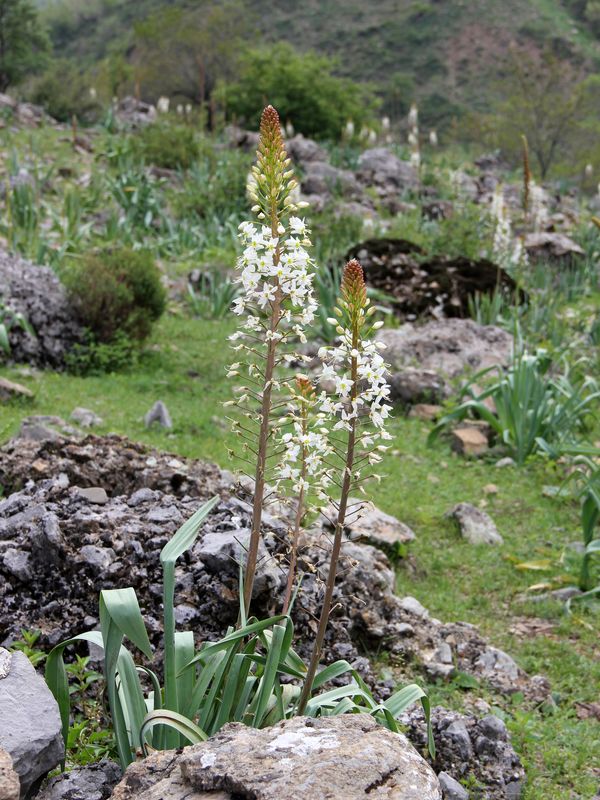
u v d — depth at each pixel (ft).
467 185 106.83
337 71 337.72
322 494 11.50
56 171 79.15
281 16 371.35
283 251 11.50
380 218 83.05
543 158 153.58
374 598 19.51
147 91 167.84
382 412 10.91
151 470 21.38
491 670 18.88
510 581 24.02
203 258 59.31
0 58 167.94
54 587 16.37
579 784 15.58
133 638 11.16
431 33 343.46
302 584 17.44
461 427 35.29
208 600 16.39
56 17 397.60
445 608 22.18
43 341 38.52
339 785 8.69
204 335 46.14
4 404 31.89
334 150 107.96
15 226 56.95
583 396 37.83
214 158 91.04
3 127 95.45
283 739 9.49
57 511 18.13
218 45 164.25
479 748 15.62
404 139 249.96
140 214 67.10
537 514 28.43
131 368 39.27
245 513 18.88
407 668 18.21
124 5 392.88
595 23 341.21
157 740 11.51
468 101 310.24
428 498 29.07
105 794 11.60
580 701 18.61
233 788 8.87
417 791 8.76
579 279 64.69
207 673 11.89
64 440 22.59
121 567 16.47
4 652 12.38
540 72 152.66
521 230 76.95
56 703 11.69
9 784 9.13
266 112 11.06
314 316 11.35
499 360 42.96
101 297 39.75
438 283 49.93
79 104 125.08
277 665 11.43
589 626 21.77
